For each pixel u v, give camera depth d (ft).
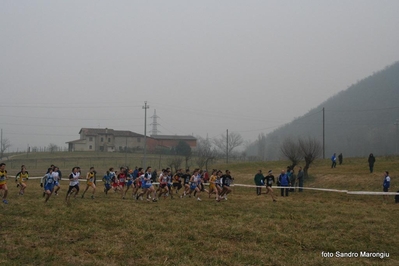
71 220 48.83
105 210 56.49
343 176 123.65
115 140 324.60
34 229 43.93
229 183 75.00
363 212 60.85
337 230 46.57
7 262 31.76
